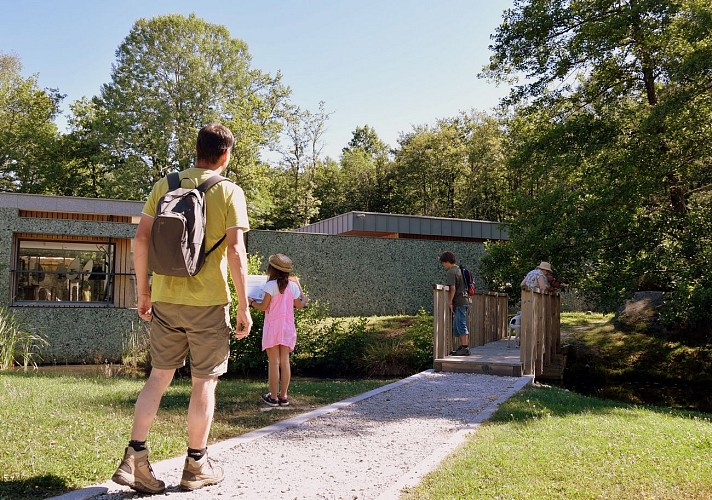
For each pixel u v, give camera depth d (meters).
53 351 15.96
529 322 10.34
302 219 46.16
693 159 14.81
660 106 13.54
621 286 14.11
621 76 16.38
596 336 16.84
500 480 4.15
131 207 19.12
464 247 22.23
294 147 44.97
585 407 7.58
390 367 13.67
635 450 5.12
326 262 20.64
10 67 41.72
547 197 15.60
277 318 7.52
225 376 12.67
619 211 14.74
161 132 38.69
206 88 39.38
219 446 5.18
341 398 8.26
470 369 10.38
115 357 16.39
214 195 3.79
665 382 14.19
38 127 41.03
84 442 5.02
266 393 7.86
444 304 11.14
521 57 16.92
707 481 4.29
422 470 4.40
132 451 3.67
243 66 42.06
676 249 13.96
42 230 16.23
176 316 3.72
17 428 5.46
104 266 17.19
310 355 14.08
